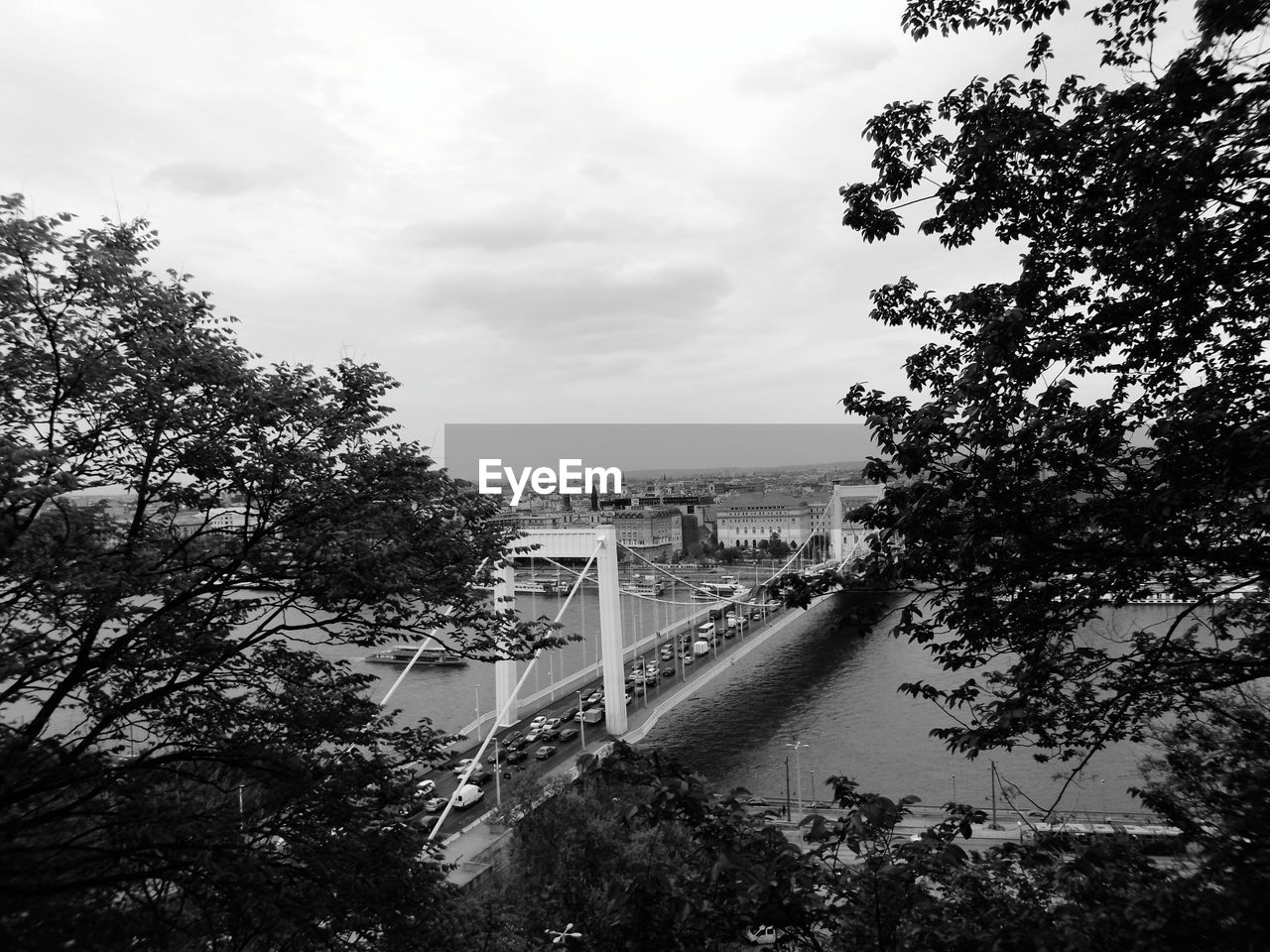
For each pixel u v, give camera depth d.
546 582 173.62
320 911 11.08
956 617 8.75
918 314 9.62
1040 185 8.68
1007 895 8.24
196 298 13.15
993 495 7.96
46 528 9.87
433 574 13.86
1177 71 7.16
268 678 13.98
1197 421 7.04
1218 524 7.52
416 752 14.45
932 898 7.28
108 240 12.05
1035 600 8.48
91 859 10.16
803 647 106.75
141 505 12.48
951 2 8.68
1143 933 6.92
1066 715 9.13
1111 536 7.98
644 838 26.38
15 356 10.88
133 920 10.20
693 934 7.12
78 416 11.86
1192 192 7.20
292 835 12.02
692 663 90.50
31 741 10.39
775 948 7.31
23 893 9.39
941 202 9.25
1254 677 8.24
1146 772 10.64
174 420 11.76
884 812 6.65
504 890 30.08
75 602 10.39
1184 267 7.72
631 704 71.62
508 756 57.16
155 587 11.10
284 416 12.93
